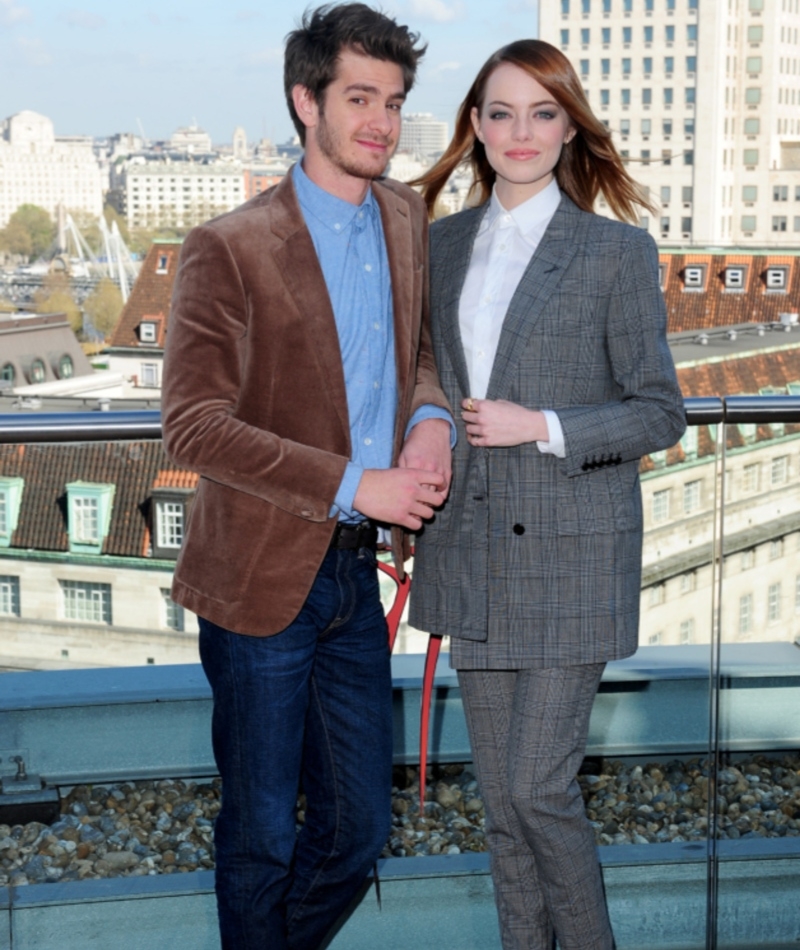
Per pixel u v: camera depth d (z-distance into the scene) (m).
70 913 1.96
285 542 1.63
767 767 2.12
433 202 1.94
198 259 1.59
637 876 2.07
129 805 2.03
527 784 1.76
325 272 1.65
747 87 118.31
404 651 2.16
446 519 1.82
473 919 2.03
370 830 1.80
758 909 2.09
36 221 154.75
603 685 2.12
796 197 118.69
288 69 1.63
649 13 117.12
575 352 1.73
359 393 1.68
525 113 1.74
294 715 1.69
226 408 1.60
